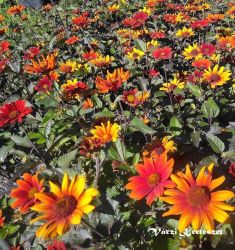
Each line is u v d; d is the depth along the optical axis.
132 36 1.02
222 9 1.35
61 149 0.56
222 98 0.64
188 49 0.79
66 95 0.60
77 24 1.08
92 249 0.34
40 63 0.67
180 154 0.44
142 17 0.96
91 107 0.59
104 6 1.61
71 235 0.35
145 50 0.81
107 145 0.42
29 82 0.89
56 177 0.39
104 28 1.31
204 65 0.66
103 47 1.06
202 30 1.09
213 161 0.39
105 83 0.52
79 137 0.53
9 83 0.92
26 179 0.35
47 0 2.28
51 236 0.28
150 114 0.61
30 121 0.63
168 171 0.31
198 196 0.28
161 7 1.34
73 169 0.39
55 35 1.27
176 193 0.30
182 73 0.77
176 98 0.64
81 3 1.83
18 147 0.61
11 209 0.50
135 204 0.36
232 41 0.76
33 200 0.33
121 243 0.34
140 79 0.62
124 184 0.40
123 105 0.70
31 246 0.45
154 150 0.42
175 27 1.16
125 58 0.91
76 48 1.05
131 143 0.53
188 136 0.48
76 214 0.28
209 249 0.34
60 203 0.29
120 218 0.36
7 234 0.45
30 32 1.52
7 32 1.58
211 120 0.54
